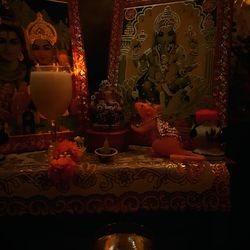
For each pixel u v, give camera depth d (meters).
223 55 0.80
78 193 0.67
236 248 0.85
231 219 0.85
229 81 0.83
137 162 0.72
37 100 0.72
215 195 0.69
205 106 0.82
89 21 0.98
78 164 0.70
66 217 0.82
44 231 0.81
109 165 0.70
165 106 0.86
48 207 0.67
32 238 0.81
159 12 0.88
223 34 0.80
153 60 0.88
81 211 0.68
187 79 0.84
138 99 0.90
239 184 0.83
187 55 0.84
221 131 0.74
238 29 0.87
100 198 0.68
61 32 0.88
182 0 0.85
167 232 0.83
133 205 0.69
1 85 0.79
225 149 0.83
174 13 0.86
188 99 0.84
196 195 0.69
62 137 0.87
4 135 0.76
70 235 0.82
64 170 0.65
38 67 0.75
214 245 0.75
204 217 0.81
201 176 0.69
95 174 0.68
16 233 0.80
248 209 0.85
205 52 0.82
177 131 0.80
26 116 0.82
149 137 0.82
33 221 0.80
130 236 0.72
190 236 0.82
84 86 0.91
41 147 0.84
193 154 0.73
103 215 0.83
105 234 0.73
